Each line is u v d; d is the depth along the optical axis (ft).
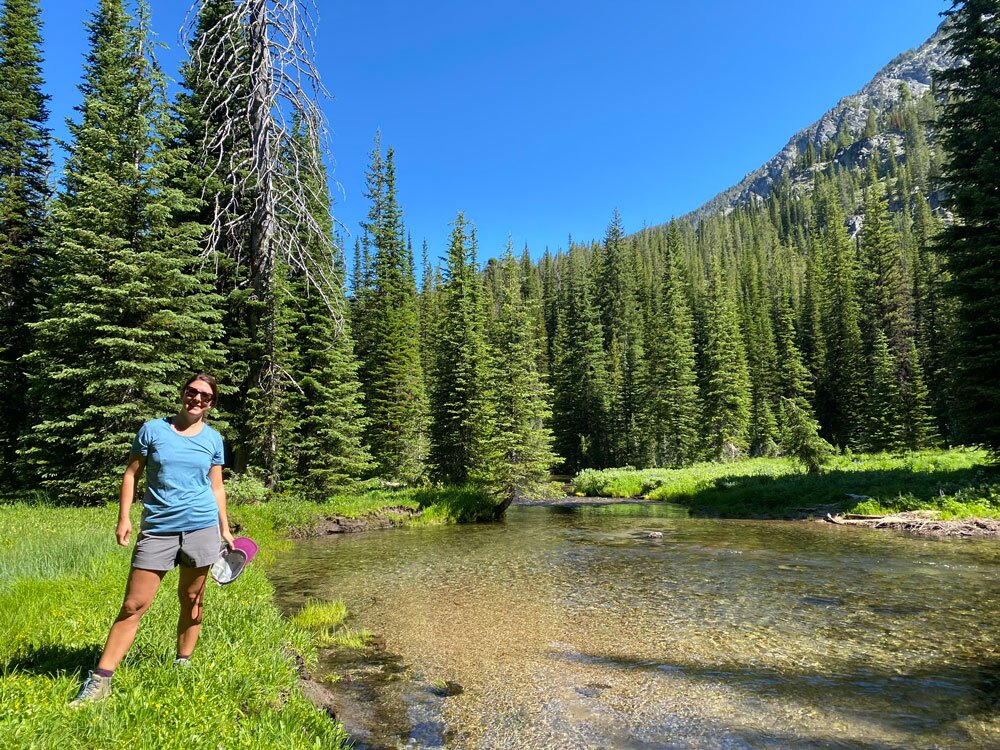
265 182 50.06
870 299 178.91
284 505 58.44
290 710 13.60
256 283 55.21
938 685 18.40
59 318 50.78
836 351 184.03
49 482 53.11
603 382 182.29
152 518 12.30
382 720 16.55
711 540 49.49
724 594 30.73
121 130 55.26
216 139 55.06
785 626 24.97
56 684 11.64
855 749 14.48
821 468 89.45
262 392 60.34
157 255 52.47
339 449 72.64
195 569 13.11
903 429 136.77
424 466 103.24
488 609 28.53
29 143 80.89
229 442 63.67
